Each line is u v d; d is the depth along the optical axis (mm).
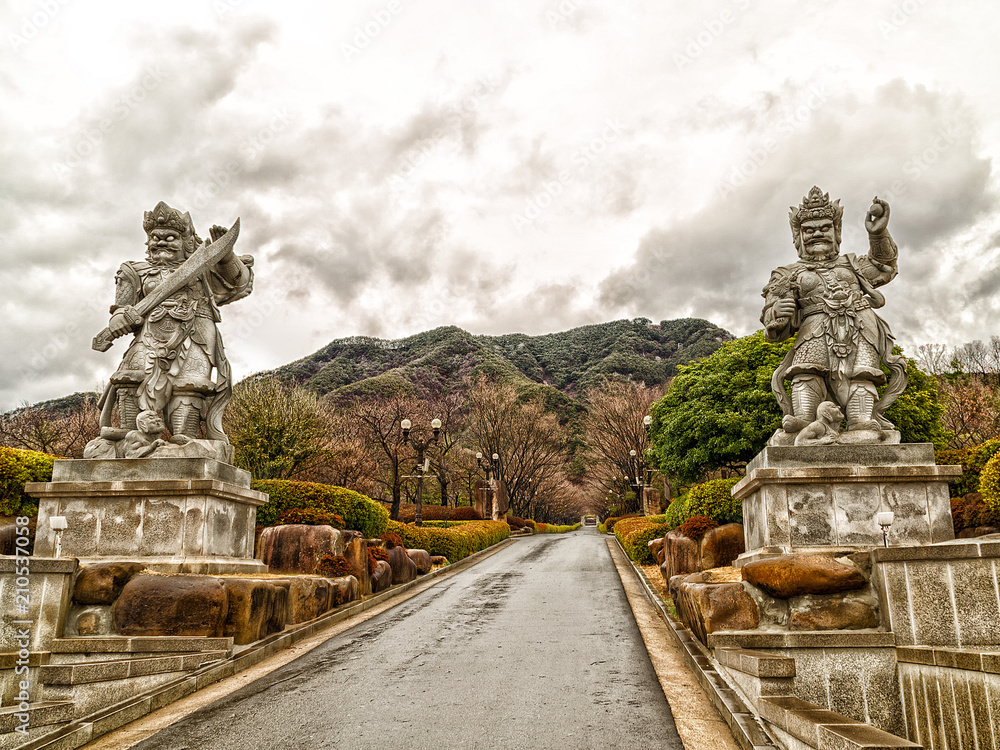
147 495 8484
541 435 41656
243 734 4941
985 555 5727
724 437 20453
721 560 10859
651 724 5012
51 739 4629
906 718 5680
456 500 47281
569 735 4785
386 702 5629
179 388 9367
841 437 8047
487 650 7621
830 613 6070
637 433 36312
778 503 7625
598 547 25781
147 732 5070
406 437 27141
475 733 4844
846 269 8797
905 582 5938
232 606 7156
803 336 8641
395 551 14375
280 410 27594
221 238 9906
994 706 4816
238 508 9406
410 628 9148
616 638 8227
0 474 9688
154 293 9430
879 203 8477
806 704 4711
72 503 8562
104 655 6457
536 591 12984
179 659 6328
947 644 5730
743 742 4508
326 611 9719
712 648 6266
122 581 6969
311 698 5793
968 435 22500
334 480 33156
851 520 7523
